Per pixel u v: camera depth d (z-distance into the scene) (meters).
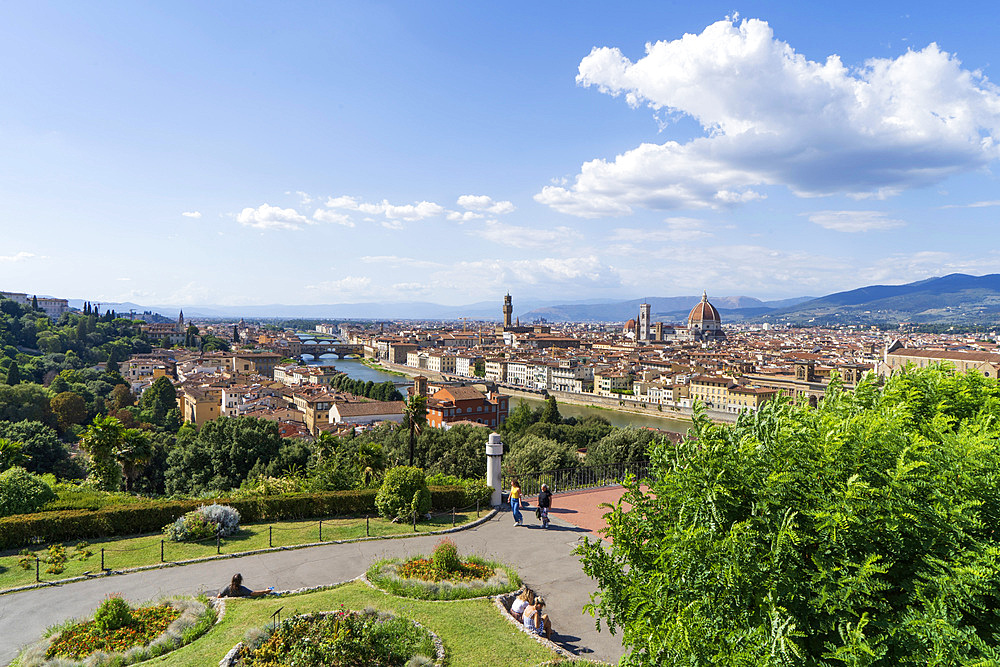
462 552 24.41
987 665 7.10
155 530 27.88
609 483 37.03
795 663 8.30
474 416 165.38
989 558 8.05
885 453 9.52
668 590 10.52
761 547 9.30
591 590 20.70
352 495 31.09
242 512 29.09
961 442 9.72
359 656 14.38
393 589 19.62
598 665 15.16
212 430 85.81
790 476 9.37
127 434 50.31
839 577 8.66
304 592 19.78
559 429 106.31
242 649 14.80
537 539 26.25
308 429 147.50
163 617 17.41
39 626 17.61
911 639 7.97
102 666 14.66
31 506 27.44
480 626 17.09
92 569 22.33
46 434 92.12
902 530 8.78
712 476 10.30
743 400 176.12
